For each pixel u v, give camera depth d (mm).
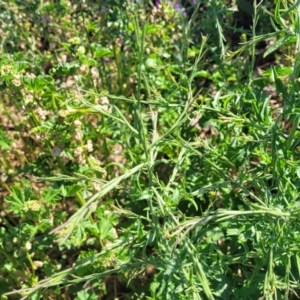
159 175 2176
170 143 1589
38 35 2396
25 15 2285
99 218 1799
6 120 2420
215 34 2098
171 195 1444
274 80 1370
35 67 2174
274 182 1506
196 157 1954
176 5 2291
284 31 1399
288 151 1469
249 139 1480
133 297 2010
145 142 1403
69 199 2207
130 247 1740
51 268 1885
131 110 2256
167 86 2131
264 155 1519
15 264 1813
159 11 2229
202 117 1952
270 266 1233
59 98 1674
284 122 1725
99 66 2135
